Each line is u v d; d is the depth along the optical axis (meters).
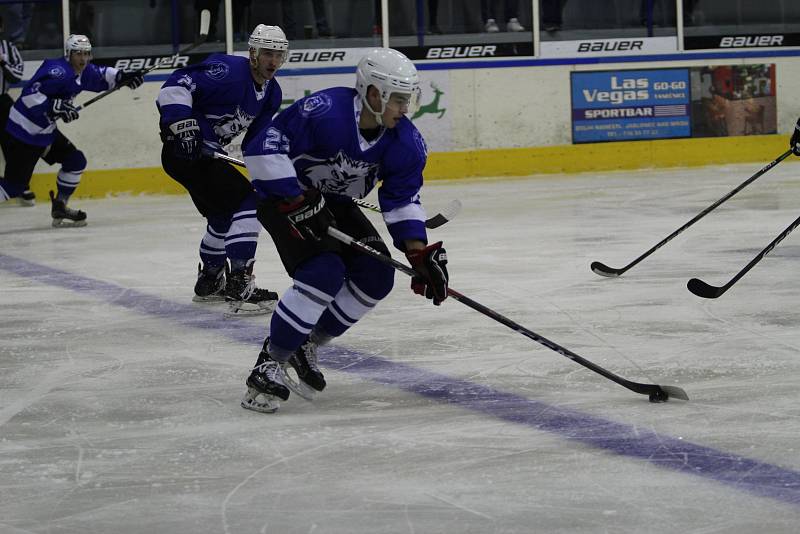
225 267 14.14
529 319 13.00
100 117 29.78
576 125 32.16
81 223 23.89
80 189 29.78
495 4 31.55
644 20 32.22
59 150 23.31
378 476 7.53
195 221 24.25
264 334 12.66
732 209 22.86
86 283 16.53
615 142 32.34
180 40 30.48
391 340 11.98
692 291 12.50
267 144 8.69
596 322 12.70
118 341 12.41
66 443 8.48
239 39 30.86
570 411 9.02
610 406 9.13
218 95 14.21
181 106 13.95
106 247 20.50
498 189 28.66
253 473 7.66
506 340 11.85
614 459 7.75
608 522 6.55
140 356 11.62
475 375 10.35
